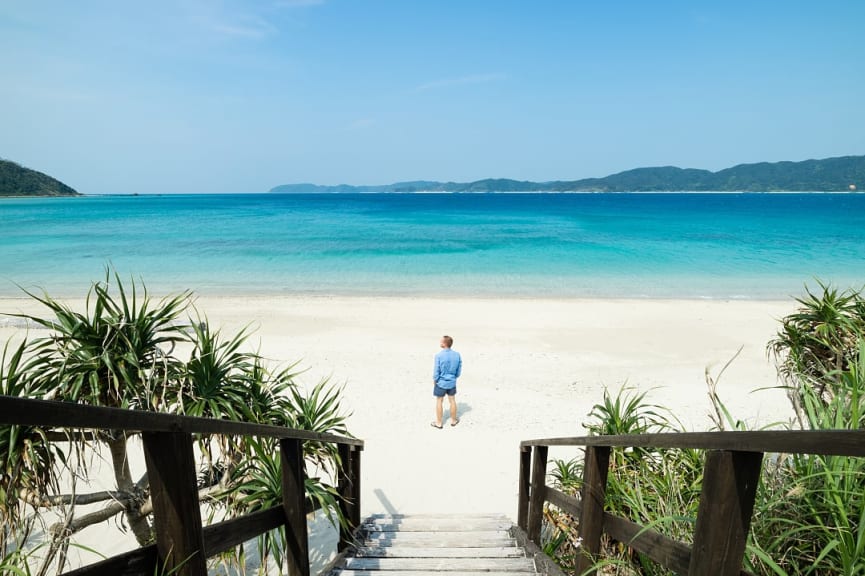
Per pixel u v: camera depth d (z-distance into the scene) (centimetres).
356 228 4769
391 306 1839
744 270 2488
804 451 119
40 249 3114
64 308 373
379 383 1124
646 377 1161
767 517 238
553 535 463
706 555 159
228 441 408
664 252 3084
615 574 333
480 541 476
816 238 3819
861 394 281
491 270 2527
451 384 906
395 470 775
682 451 414
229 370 443
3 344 1285
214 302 1869
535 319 1670
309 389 1077
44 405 114
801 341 495
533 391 1087
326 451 473
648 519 338
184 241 3591
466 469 777
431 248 3256
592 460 281
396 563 393
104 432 361
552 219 6116
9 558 223
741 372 1181
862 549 187
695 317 1683
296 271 2480
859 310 491
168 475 166
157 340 406
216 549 226
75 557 526
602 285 2205
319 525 627
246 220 5878
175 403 402
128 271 2417
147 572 169
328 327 1567
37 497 333
